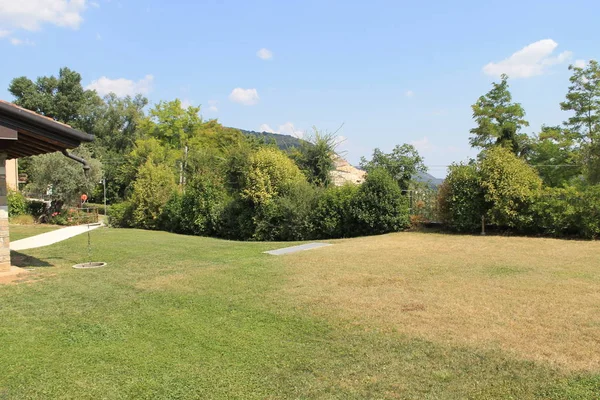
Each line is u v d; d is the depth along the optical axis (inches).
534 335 177.9
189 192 792.9
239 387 141.7
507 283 267.9
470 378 143.9
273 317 212.2
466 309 215.3
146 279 303.0
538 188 513.7
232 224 725.9
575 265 321.4
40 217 1029.2
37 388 140.9
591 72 1054.4
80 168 1074.7
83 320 210.4
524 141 1147.3
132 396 136.4
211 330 195.6
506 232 522.3
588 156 922.1
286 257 391.2
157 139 1696.6
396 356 162.6
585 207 465.4
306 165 817.5
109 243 524.1
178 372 152.9
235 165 740.0
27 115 280.5
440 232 551.8
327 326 197.2
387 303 229.6
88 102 2234.3
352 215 600.7
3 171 333.4
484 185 514.6
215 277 306.5
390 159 979.3
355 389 138.8
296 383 143.9
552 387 136.0
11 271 329.4
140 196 882.1
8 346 176.6
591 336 175.6
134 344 179.5
